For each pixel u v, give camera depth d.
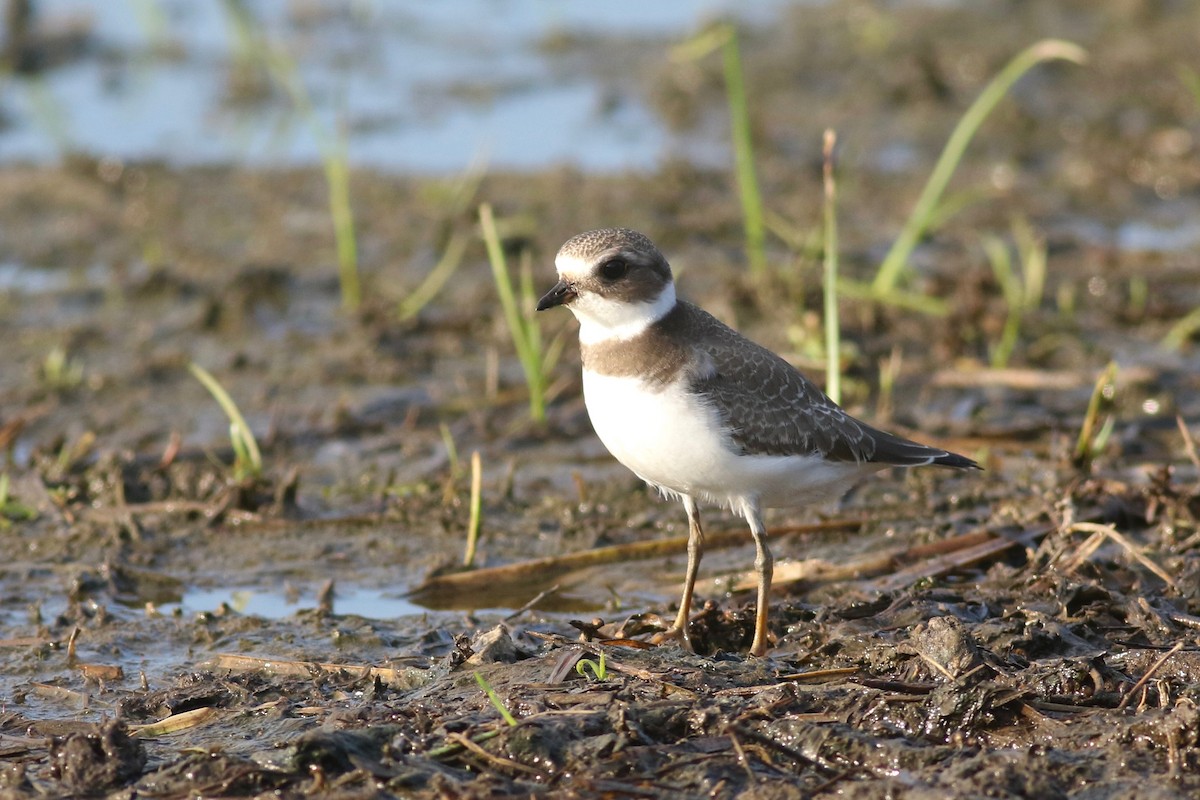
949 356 14.96
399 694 9.02
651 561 11.57
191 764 7.76
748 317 15.73
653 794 7.45
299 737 7.87
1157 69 22.23
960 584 10.49
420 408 14.39
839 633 9.42
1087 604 9.82
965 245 17.75
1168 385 14.29
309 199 19.19
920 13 24.75
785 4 25.80
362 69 23.77
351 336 15.76
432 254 17.64
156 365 15.19
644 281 9.51
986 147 20.33
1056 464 12.60
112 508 12.23
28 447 13.65
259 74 23.17
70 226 18.47
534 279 16.91
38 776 7.97
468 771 7.71
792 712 8.23
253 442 12.68
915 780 7.45
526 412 14.32
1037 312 15.86
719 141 20.73
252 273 16.67
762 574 9.70
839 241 17.77
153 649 10.08
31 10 24.14
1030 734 7.99
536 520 12.27
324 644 10.03
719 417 9.40
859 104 21.67
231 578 11.34
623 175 19.55
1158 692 8.25
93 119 21.86
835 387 12.28
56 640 10.14
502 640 9.28
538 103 22.38
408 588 11.20
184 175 19.95
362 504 12.55
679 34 24.94
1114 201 18.83
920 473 12.74
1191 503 11.35
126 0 26.44
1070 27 23.91
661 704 8.12
